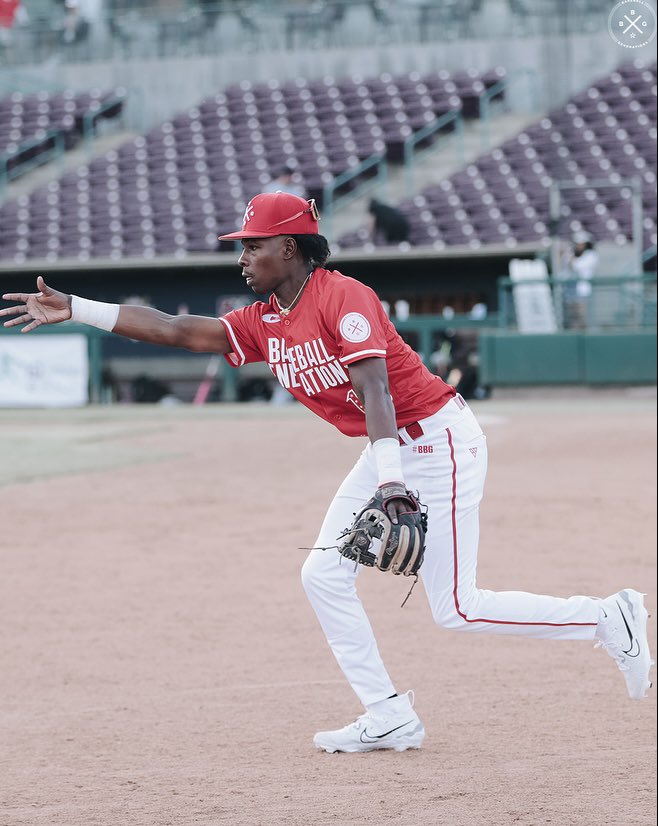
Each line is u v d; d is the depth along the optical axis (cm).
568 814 834
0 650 1471
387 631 1536
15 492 2927
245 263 950
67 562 2064
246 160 7056
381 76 7525
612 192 6172
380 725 1023
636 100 6844
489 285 5997
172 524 2444
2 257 6531
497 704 1182
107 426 4688
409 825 817
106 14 8338
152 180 7038
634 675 1042
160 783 942
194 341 1016
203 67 7819
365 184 6856
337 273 956
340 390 967
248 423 4725
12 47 8150
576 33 7288
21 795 915
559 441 3738
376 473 999
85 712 1188
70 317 1017
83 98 7800
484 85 7212
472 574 1003
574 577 1811
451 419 987
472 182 6438
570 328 5322
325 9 7731
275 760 1006
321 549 977
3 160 7319
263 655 1428
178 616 1650
